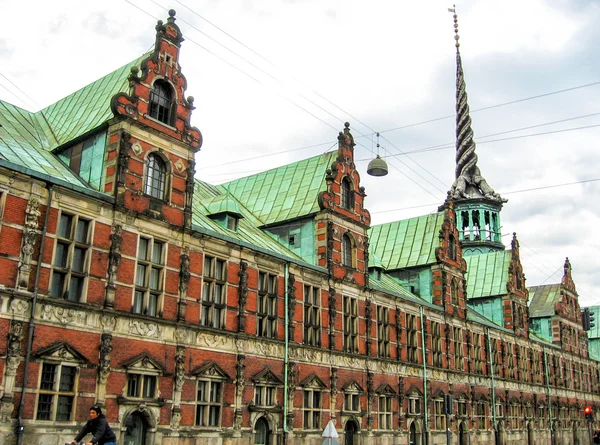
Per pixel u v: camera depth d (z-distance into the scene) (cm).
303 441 3584
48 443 2408
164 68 3231
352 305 4256
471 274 7188
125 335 2769
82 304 2605
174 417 2905
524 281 7188
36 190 2547
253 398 3347
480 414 5634
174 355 2973
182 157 3228
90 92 3625
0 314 2350
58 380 2494
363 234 4466
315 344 3850
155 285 2983
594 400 8706
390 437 4347
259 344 3444
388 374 4459
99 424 1619
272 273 3647
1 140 2969
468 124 9325
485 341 5991
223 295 3306
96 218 2752
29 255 2466
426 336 5022
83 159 3120
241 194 4825
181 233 3130
